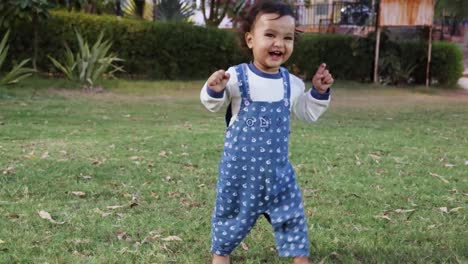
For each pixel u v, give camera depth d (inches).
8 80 407.5
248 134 93.3
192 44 557.0
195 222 128.3
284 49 93.0
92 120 292.0
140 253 109.3
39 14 429.7
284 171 95.4
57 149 207.6
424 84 606.9
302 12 792.3
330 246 115.4
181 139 236.7
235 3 575.5
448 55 601.3
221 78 90.2
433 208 144.9
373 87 563.8
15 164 179.9
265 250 113.0
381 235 122.6
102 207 138.4
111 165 183.2
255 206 95.6
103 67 458.0
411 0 554.6
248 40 96.3
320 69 96.9
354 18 632.4
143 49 538.6
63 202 141.9
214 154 206.5
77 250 110.7
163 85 501.0
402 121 326.3
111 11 644.7
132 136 243.6
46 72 493.0
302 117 100.3
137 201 144.3
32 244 112.7
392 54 594.2
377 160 203.3
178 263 106.0
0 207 135.7
